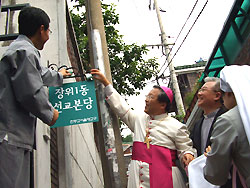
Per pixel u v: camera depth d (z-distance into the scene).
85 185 5.70
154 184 2.88
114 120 3.52
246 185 2.09
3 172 1.89
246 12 6.12
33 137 2.21
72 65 6.31
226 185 2.40
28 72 2.09
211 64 8.14
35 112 2.10
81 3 10.08
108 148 3.19
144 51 10.50
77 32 10.15
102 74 3.42
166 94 3.33
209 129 3.16
